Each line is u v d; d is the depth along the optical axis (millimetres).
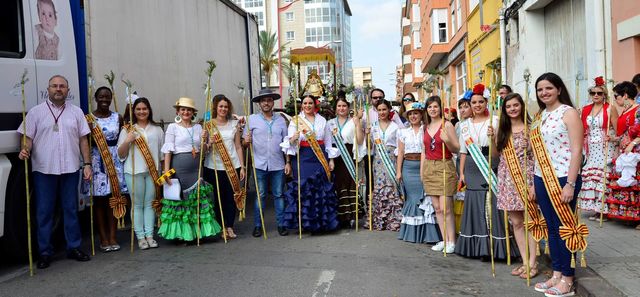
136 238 7047
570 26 10773
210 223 6633
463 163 5758
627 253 5305
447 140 5875
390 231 7273
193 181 6559
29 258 5332
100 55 6672
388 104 7219
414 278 5051
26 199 5582
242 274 5223
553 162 4316
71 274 5316
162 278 5137
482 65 16969
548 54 12117
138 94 7664
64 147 5586
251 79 12641
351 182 7457
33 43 5605
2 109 5230
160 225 6582
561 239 4371
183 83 9188
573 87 10656
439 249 6133
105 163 6105
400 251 6125
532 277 5000
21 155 5250
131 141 6184
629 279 4465
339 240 6727
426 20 27969
